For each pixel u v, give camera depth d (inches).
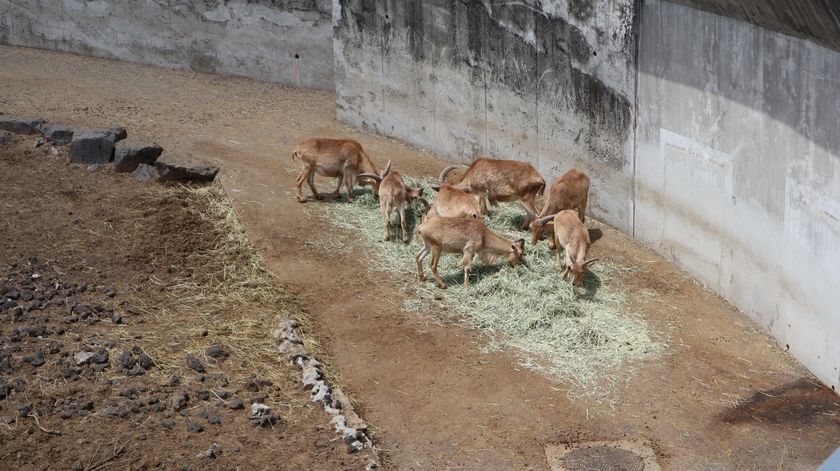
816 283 438.6
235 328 462.0
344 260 540.1
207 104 781.3
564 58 600.4
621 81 566.9
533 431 405.7
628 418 416.2
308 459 369.4
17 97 741.9
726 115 492.7
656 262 559.8
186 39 873.5
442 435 402.3
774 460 390.0
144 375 414.3
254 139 702.5
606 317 492.4
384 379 439.8
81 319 454.9
